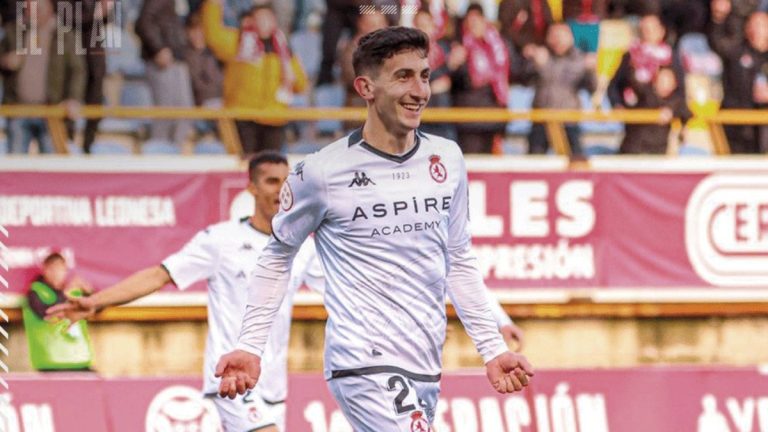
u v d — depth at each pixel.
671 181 22.61
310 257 15.09
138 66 25.00
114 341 21.42
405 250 10.37
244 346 10.66
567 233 22.38
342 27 23.95
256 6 23.30
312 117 22.66
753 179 22.73
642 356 22.67
